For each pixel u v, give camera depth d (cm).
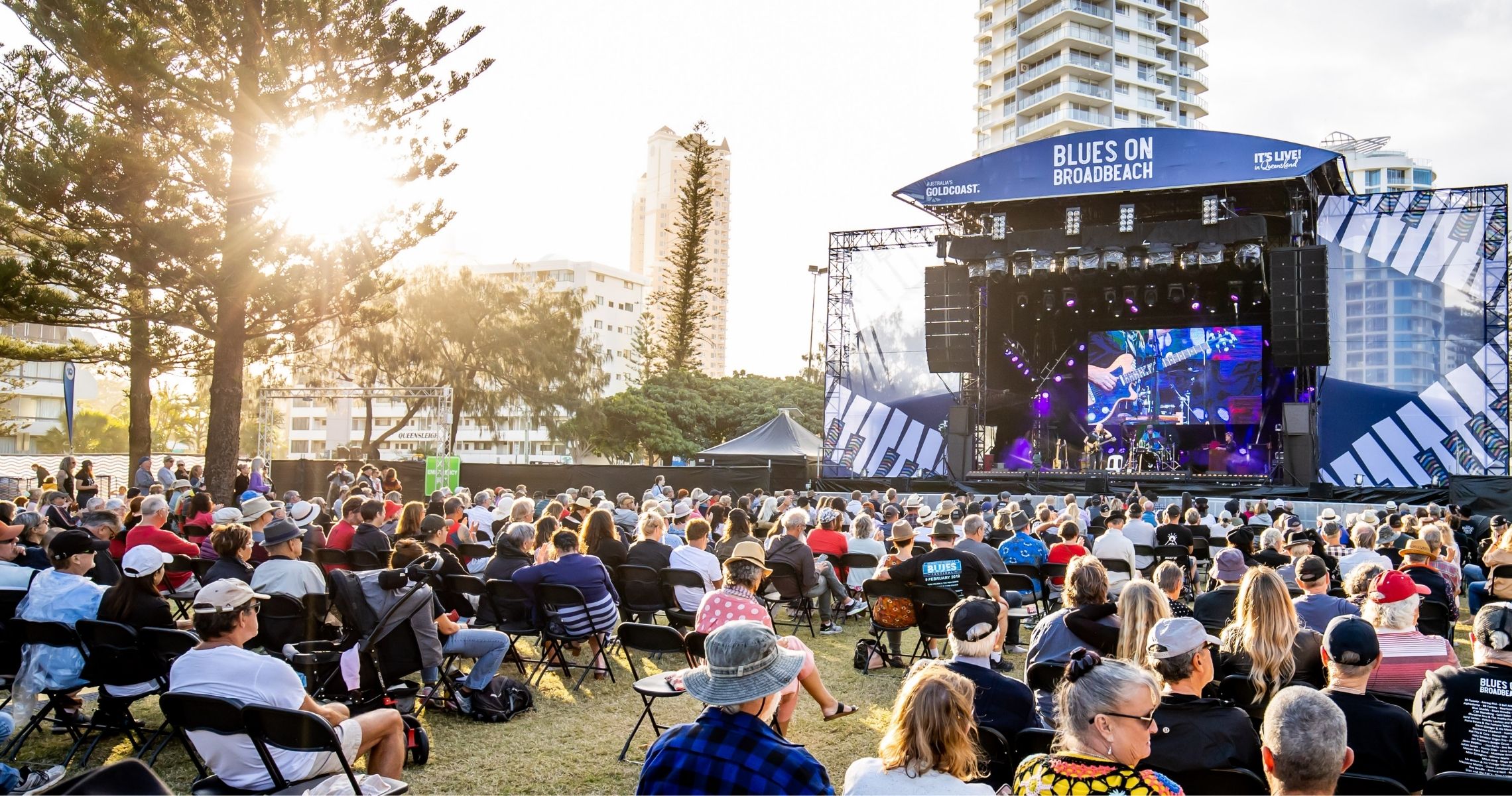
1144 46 7412
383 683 567
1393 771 353
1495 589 734
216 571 628
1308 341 1880
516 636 760
